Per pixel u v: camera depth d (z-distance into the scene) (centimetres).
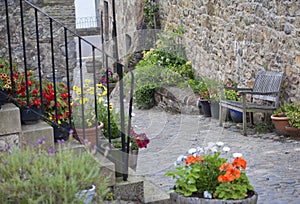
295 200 498
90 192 382
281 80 778
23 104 471
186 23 1109
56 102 471
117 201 433
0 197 330
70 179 336
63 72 716
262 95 813
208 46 1013
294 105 760
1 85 488
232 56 926
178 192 400
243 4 877
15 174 333
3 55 690
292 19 750
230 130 814
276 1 784
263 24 824
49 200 325
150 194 470
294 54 753
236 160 404
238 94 874
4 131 433
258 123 835
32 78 537
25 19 695
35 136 445
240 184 395
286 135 755
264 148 700
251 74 868
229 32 930
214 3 977
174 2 1167
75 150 454
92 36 1652
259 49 841
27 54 701
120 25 1420
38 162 342
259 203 493
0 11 683
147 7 1267
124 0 1365
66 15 708
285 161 633
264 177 573
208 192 396
